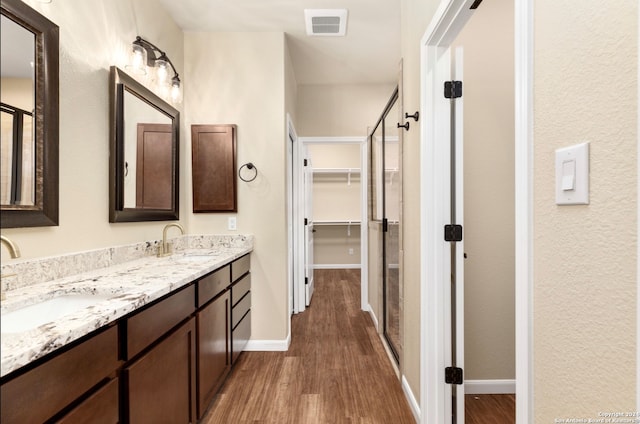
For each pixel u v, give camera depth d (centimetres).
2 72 114
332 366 238
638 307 49
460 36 198
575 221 62
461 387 155
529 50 74
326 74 348
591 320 58
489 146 199
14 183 117
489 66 198
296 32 269
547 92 69
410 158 187
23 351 69
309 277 408
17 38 119
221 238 260
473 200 200
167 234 235
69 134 145
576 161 61
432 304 154
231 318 215
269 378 220
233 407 187
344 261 632
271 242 268
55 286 123
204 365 169
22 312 104
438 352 154
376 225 312
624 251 52
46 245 133
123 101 179
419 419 166
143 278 139
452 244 157
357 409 185
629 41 50
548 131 69
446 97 153
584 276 60
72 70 147
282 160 267
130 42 194
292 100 325
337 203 634
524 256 76
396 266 237
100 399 94
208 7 235
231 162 264
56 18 138
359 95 374
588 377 59
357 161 632
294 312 364
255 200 267
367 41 283
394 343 246
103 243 168
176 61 254
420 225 165
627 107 51
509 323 202
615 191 53
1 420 67
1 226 112
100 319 91
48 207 131
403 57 205
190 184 265
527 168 75
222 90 267
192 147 263
